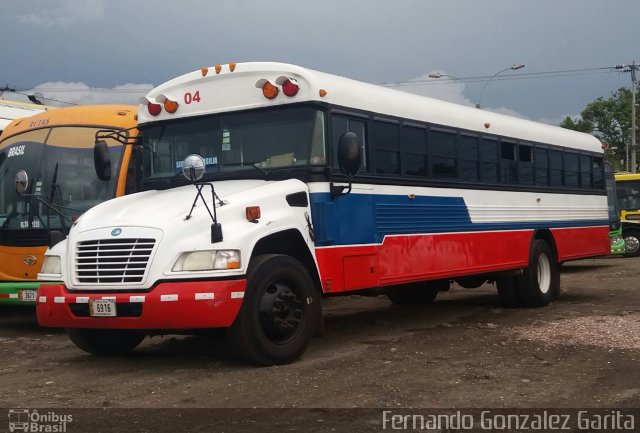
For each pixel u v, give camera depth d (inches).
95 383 259.1
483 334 353.7
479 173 417.4
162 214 271.9
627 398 230.7
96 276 267.9
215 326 255.3
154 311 254.2
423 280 358.0
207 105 326.6
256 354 270.5
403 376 261.1
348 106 319.3
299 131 303.7
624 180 1060.5
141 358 307.6
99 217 285.6
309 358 294.8
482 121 424.5
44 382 263.1
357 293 347.9
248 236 265.0
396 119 350.9
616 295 523.8
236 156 315.9
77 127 423.2
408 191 353.4
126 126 420.8
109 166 349.7
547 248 480.7
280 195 286.2
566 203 513.3
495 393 237.0
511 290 459.5
